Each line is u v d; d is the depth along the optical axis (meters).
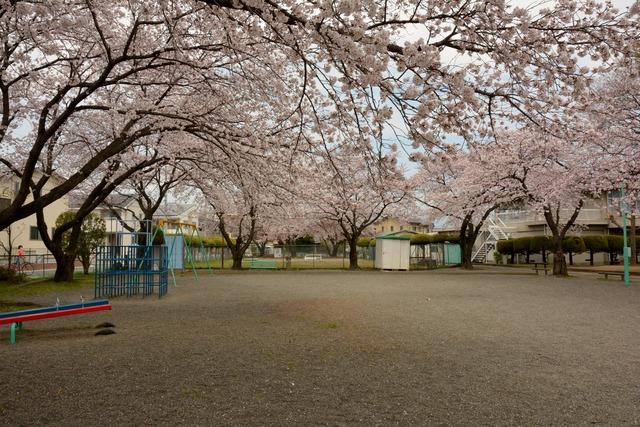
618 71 4.90
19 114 10.80
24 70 9.51
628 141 14.57
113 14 8.31
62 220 17.45
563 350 5.79
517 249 31.94
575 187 17.72
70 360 5.04
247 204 11.15
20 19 6.80
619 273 18.17
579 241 28.55
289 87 6.10
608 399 3.91
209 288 14.44
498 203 23.05
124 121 10.70
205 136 9.25
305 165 9.02
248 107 9.08
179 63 6.55
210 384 4.18
